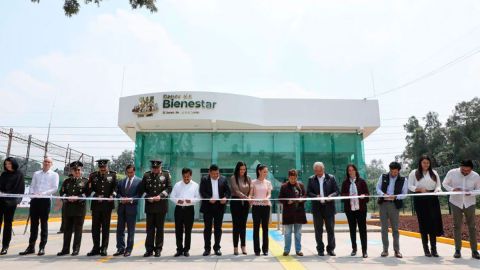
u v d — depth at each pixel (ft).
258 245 23.82
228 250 26.89
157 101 56.18
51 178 25.05
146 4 31.27
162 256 23.45
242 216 24.13
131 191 24.40
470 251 25.85
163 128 60.54
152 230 23.59
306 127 60.29
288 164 60.59
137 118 56.80
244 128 60.39
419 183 23.79
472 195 22.79
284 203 24.18
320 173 24.89
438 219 23.20
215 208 23.99
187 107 55.47
